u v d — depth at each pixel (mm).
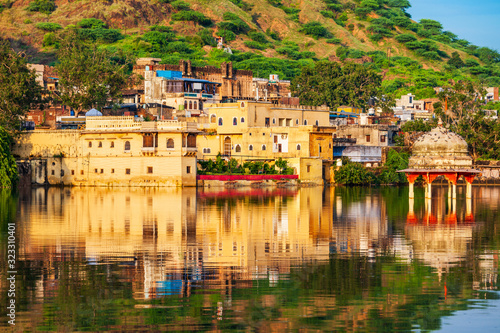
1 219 57000
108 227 51906
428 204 74438
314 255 40812
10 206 68938
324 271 36844
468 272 36750
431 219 58625
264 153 111875
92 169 101438
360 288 33625
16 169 97750
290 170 107750
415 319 29625
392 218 59188
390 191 99062
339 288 33625
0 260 39000
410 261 39344
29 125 111125
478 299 32156
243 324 28984
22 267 37344
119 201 75375
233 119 113500
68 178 102875
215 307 30891
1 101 109312
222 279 35062
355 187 110000
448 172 78062
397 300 31906
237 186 101750
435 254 41438
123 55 182875
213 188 99812
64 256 40094
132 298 31953
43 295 32375
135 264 38000
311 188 104375
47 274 35812
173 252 41281
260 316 29750
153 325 28891
